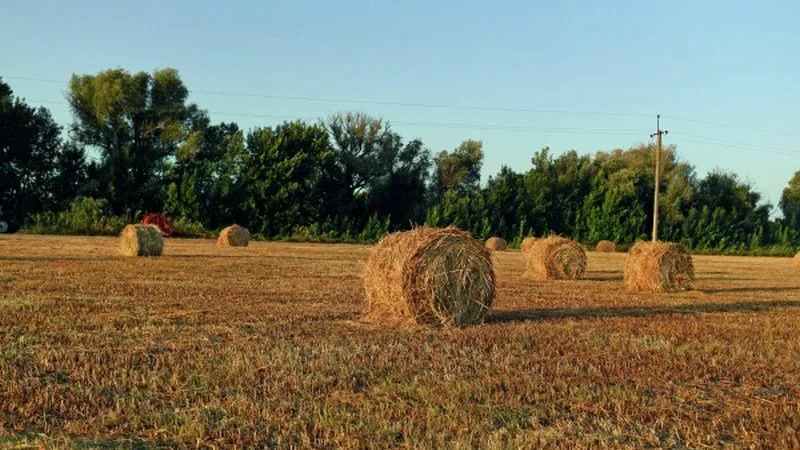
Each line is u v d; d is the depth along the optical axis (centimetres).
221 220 5925
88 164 6062
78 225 5212
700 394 760
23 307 1252
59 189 6012
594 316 1362
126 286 1644
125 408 659
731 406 716
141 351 903
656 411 684
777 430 628
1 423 618
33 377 761
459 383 759
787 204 8250
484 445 577
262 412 652
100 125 6166
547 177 6719
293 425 612
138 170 6100
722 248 6481
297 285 1800
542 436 598
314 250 3788
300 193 6147
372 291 1249
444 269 1196
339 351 922
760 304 1669
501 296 1731
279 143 6128
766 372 867
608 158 7881
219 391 718
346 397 706
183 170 6122
